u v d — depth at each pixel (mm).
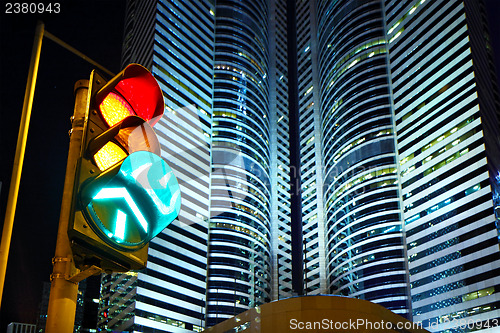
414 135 162375
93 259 6098
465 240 138500
